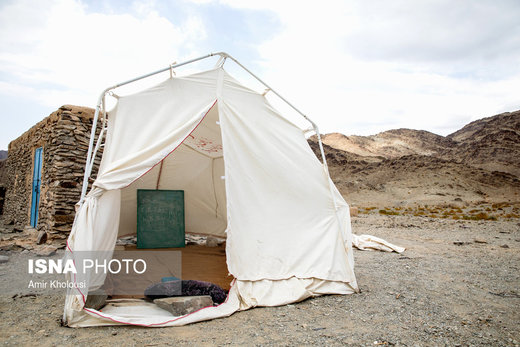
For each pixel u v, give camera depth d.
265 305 4.59
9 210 15.10
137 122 4.79
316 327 3.88
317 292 5.08
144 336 3.54
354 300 4.92
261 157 5.39
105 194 4.45
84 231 4.06
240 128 5.37
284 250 5.13
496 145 119.06
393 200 44.12
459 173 59.38
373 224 15.67
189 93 5.21
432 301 4.87
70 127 9.30
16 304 4.46
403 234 12.30
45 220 9.66
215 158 9.01
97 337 3.48
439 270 6.80
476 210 26.69
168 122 4.94
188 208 9.80
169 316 4.07
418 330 3.82
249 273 4.79
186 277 5.85
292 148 5.75
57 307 4.41
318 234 5.45
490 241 10.63
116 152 4.57
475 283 5.82
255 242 4.96
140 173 4.59
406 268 7.00
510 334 3.72
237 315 4.26
